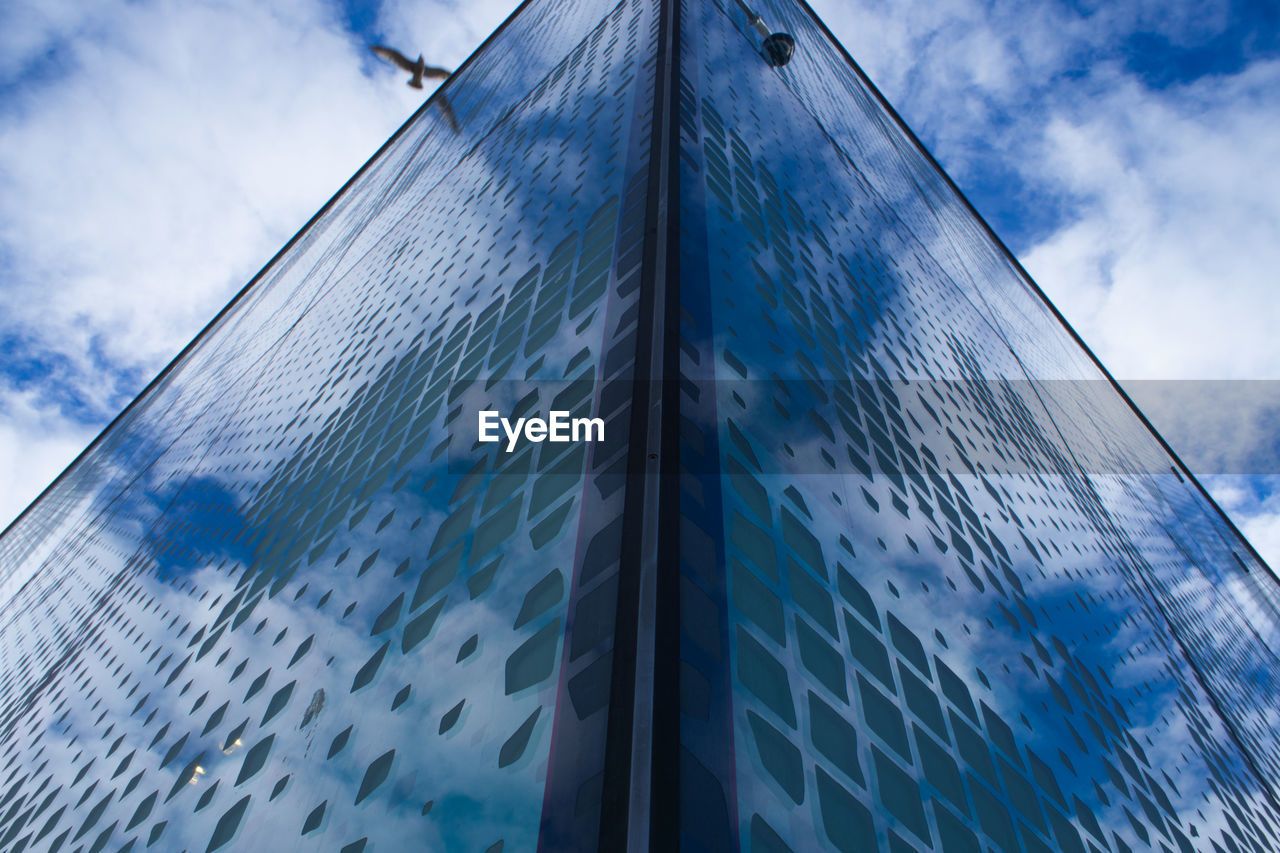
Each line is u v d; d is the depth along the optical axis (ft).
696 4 115.96
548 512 39.45
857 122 181.98
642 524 32.55
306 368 140.87
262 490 105.29
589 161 79.05
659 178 58.70
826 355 67.00
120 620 110.63
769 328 58.29
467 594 40.52
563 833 23.47
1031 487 110.22
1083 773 59.72
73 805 68.03
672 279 47.44
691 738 25.88
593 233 62.18
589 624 30.19
